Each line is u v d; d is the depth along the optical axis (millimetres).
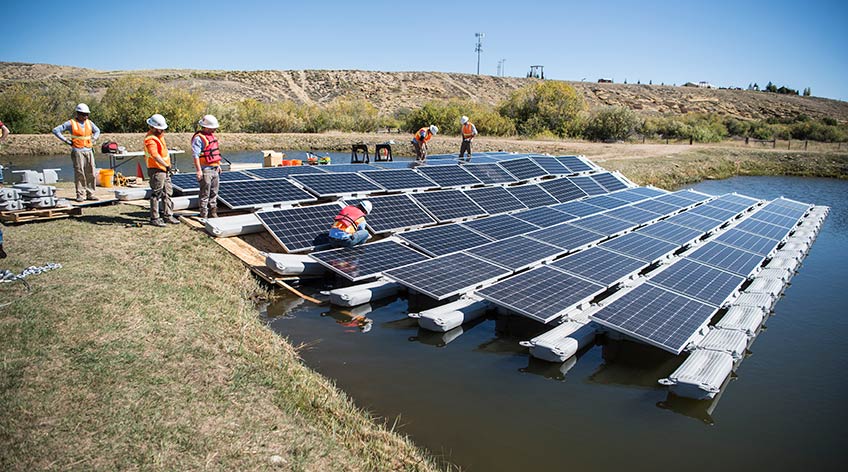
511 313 10984
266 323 10180
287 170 19328
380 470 5703
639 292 10523
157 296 8992
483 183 20875
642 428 7262
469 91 109125
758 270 14023
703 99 110438
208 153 13180
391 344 9664
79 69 120125
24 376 5984
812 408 7930
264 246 13172
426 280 11195
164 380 6375
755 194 29688
